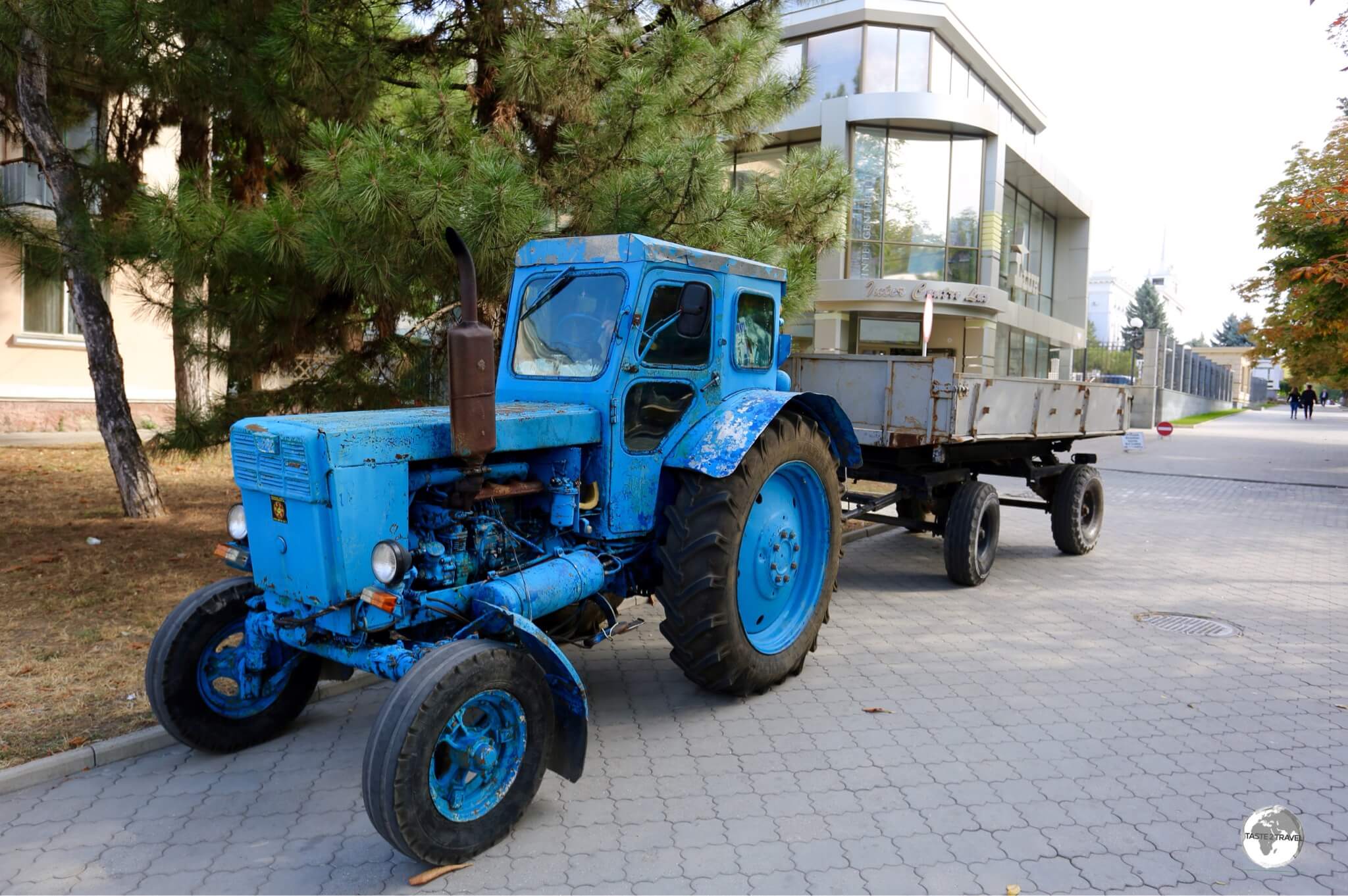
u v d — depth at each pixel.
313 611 3.68
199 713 4.11
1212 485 15.44
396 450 3.70
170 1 6.06
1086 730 4.65
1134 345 46.50
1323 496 14.13
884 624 6.60
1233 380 68.44
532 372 4.81
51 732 4.23
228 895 3.12
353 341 7.21
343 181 5.49
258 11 6.33
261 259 5.93
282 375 7.25
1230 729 4.68
